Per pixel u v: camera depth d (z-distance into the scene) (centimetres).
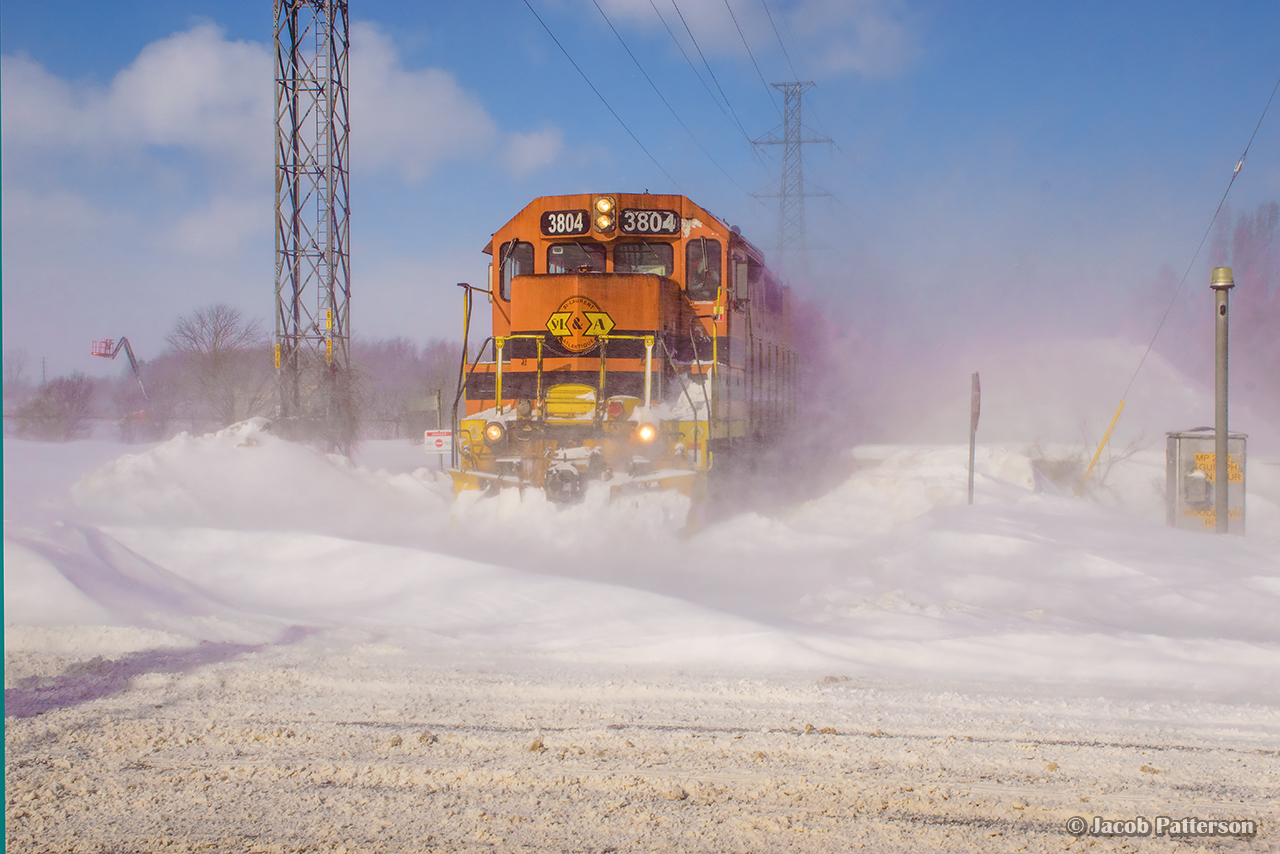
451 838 388
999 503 1373
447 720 541
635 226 1329
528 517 1184
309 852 375
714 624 759
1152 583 924
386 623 805
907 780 446
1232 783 442
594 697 586
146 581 870
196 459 1596
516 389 1304
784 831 393
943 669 653
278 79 2411
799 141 4631
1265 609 835
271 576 962
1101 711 554
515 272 1367
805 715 547
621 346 1274
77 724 532
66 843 383
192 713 554
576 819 405
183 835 391
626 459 1203
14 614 756
